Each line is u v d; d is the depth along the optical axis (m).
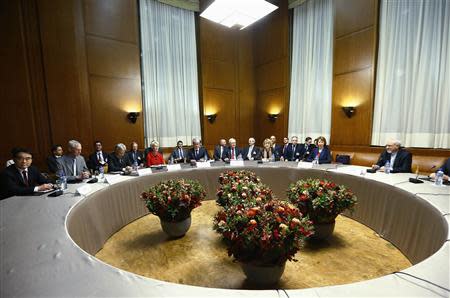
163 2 5.37
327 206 2.18
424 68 3.83
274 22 6.16
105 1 4.55
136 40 4.95
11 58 3.85
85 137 4.46
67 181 2.70
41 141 4.13
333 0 4.88
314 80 5.43
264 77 6.59
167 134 5.63
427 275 0.88
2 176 2.26
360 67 4.54
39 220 1.54
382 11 4.25
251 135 6.96
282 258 1.48
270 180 3.53
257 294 0.78
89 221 2.13
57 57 4.15
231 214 1.57
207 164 3.79
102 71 4.59
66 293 0.81
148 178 3.22
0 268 0.98
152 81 5.36
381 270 1.97
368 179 2.65
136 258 2.22
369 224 2.68
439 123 3.75
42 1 3.97
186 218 2.56
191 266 2.09
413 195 2.00
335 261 2.11
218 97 6.30
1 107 3.85
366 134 4.55
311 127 5.55
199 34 5.91
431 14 3.73
